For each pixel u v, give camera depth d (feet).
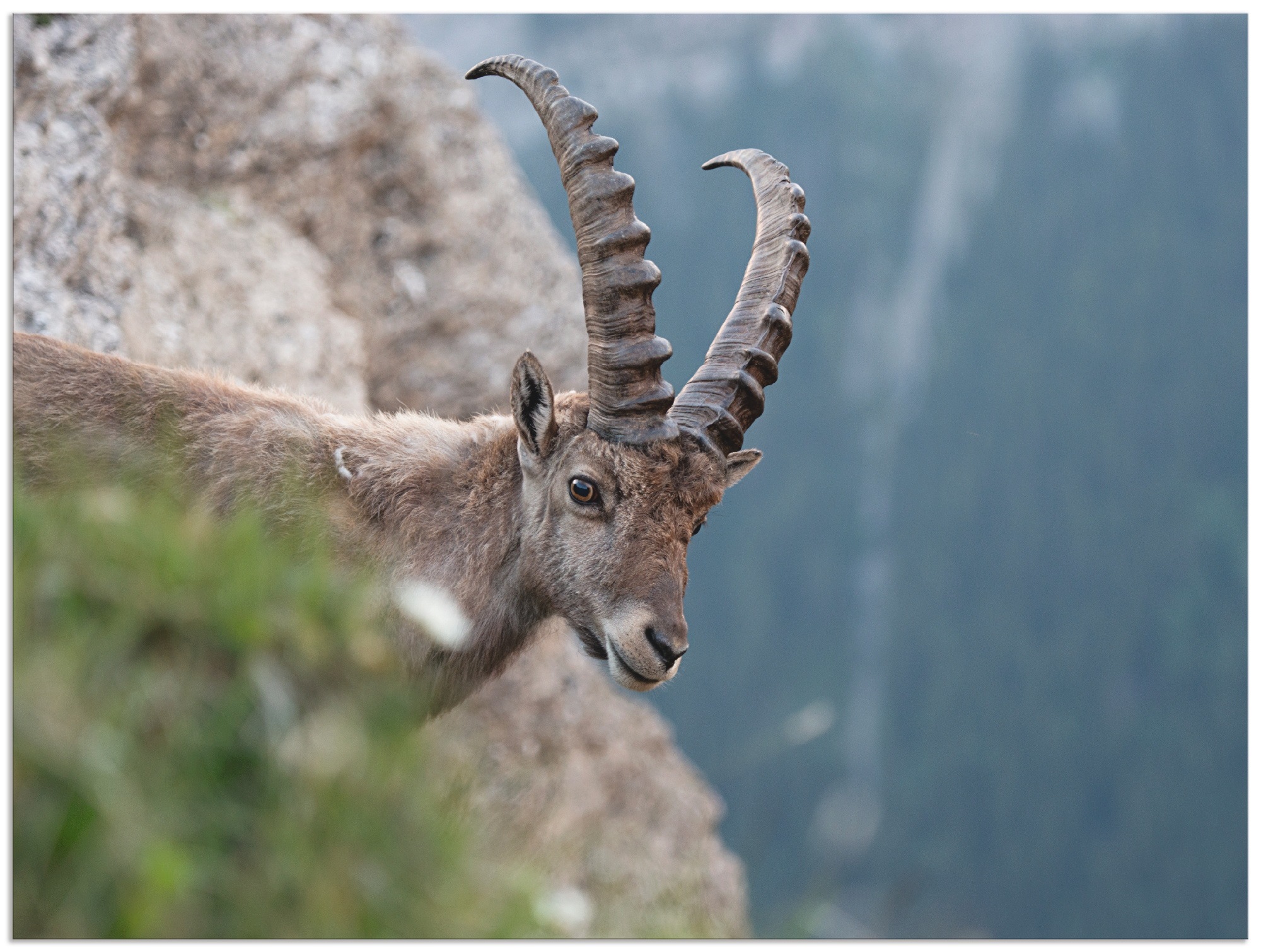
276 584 13.85
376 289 58.44
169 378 25.32
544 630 26.89
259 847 10.57
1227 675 561.02
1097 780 530.68
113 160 45.01
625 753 57.47
